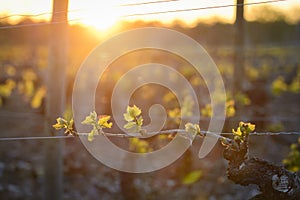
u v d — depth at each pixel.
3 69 11.16
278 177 2.52
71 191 6.27
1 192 6.20
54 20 4.10
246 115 6.95
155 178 6.11
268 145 6.80
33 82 10.21
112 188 6.30
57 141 4.56
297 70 11.68
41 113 8.27
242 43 7.88
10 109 9.15
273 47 14.66
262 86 9.52
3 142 7.79
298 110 9.06
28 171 6.77
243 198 5.61
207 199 5.72
